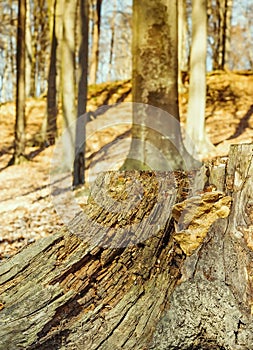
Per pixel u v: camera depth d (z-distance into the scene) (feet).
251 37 121.70
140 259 8.19
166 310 7.77
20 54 44.14
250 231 7.89
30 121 62.64
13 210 26.94
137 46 19.03
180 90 61.41
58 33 49.26
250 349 7.30
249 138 44.78
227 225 8.03
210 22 92.79
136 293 7.97
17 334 7.31
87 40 34.94
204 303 7.66
